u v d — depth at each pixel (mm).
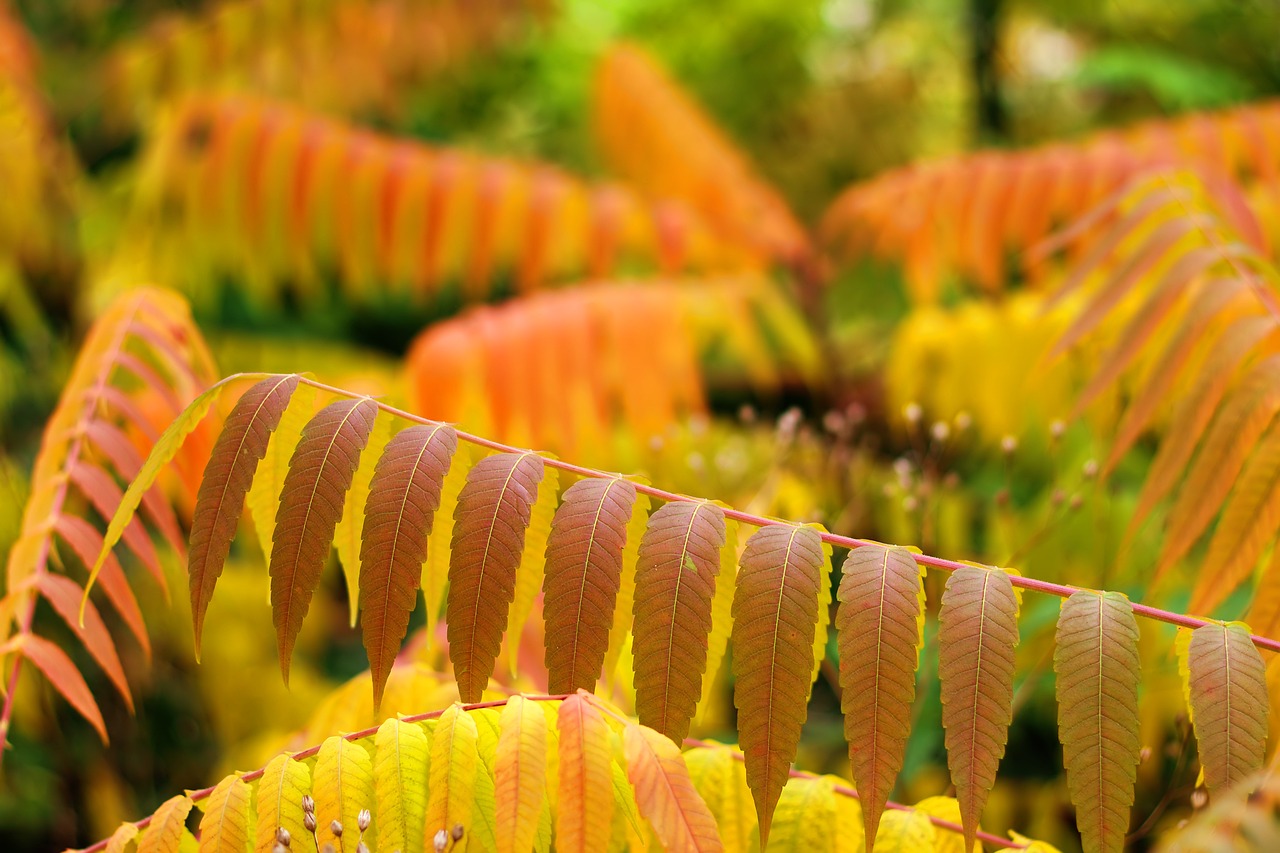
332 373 3014
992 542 1805
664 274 2602
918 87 4512
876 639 706
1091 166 2109
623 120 3133
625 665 1112
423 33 3359
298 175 2307
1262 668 703
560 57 4742
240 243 2410
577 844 673
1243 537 968
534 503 811
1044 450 2076
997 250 2201
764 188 3061
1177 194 1380
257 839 732
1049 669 1527
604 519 748
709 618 717
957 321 2039
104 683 2213
